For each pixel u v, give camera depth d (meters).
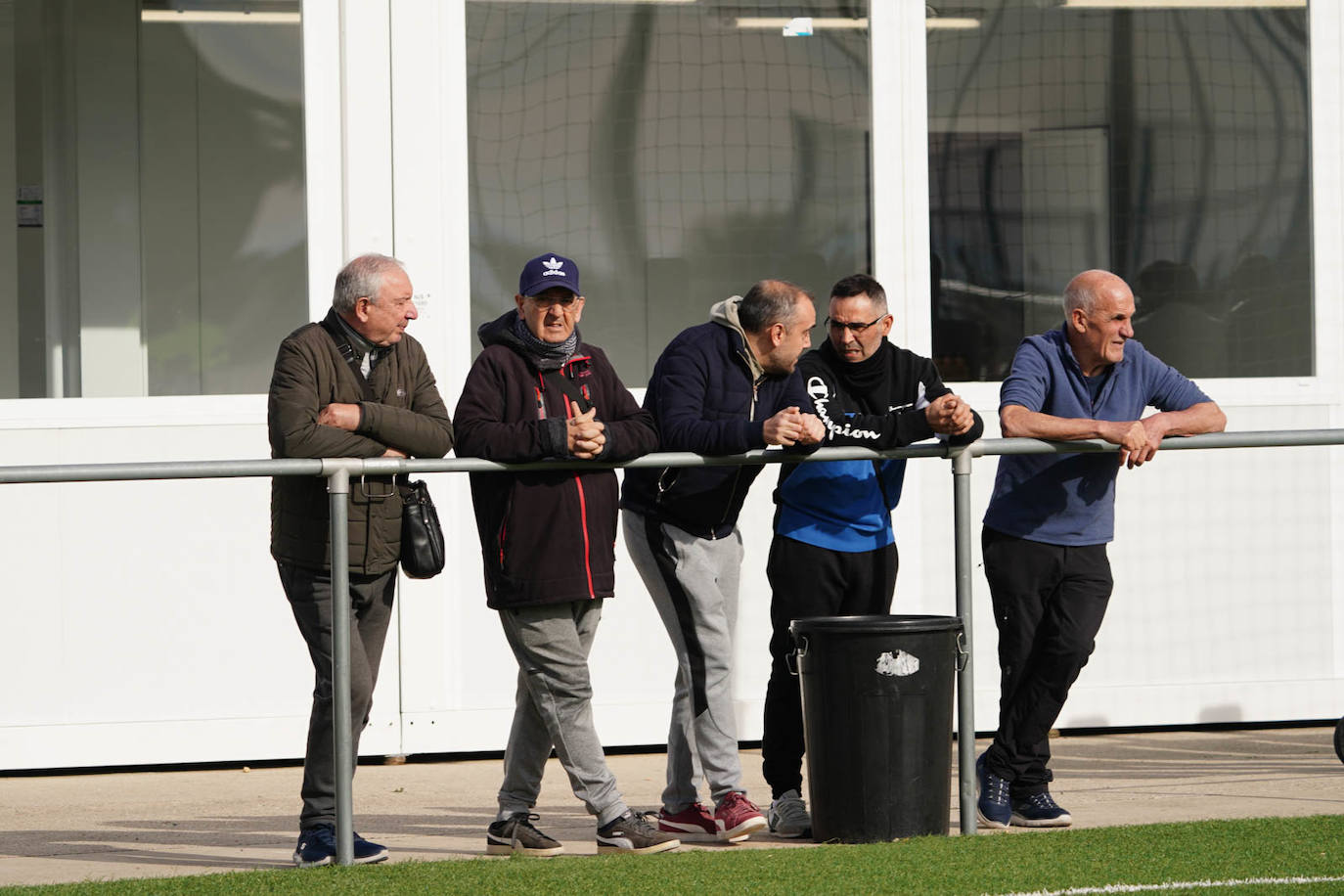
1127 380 18.88
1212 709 26.52
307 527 16.83
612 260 26.14
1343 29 27.41
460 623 24.80
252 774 23.94
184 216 25.12
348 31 24.66
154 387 25.06
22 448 23.95
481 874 15.97
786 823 18.48
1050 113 27.00
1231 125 27.42
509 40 25.62
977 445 17.70
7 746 23.62
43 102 24.98
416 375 17.72
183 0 25.12
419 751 24.64
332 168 24.72
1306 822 18.30
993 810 18.61
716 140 26.39
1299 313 27.47
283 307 25.20
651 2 26.17
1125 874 15.75
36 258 24.92
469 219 25.41
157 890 15.45
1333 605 26.94
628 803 21.42
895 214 26.41
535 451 16.44
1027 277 26.89
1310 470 26.94
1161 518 26.52
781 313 17.81
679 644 18.25
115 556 24.05
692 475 17.86
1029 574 18.70
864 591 18.78
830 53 26.59
